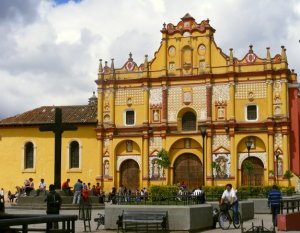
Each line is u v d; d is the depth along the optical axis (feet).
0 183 236.22
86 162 229.86
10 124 236.02
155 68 227.81
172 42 227.40
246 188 172.65
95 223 104.53
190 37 224.94
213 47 222.48
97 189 186.50
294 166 211.00
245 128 214.69
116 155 227.61
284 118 210.38
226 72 217.77
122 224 84.12
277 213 97.04
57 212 79.00
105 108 230.68
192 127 223.30
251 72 215.10
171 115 223.10
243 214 114.11
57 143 107.14
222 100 217.97
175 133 219.82
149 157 223.10
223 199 97.09
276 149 210.18
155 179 220.84
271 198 97.25
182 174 219.82
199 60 223.10
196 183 216.95
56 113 108.47
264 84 214.69
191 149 219.00
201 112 219.82
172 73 225.35
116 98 230.48
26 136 236.02
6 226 34.96
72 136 232.53
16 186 232.53
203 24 223.92
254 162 213.05
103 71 232.53
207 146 215.51
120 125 228.43
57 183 105.09
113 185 225.15
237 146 213.87
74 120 232.53
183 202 90.12
